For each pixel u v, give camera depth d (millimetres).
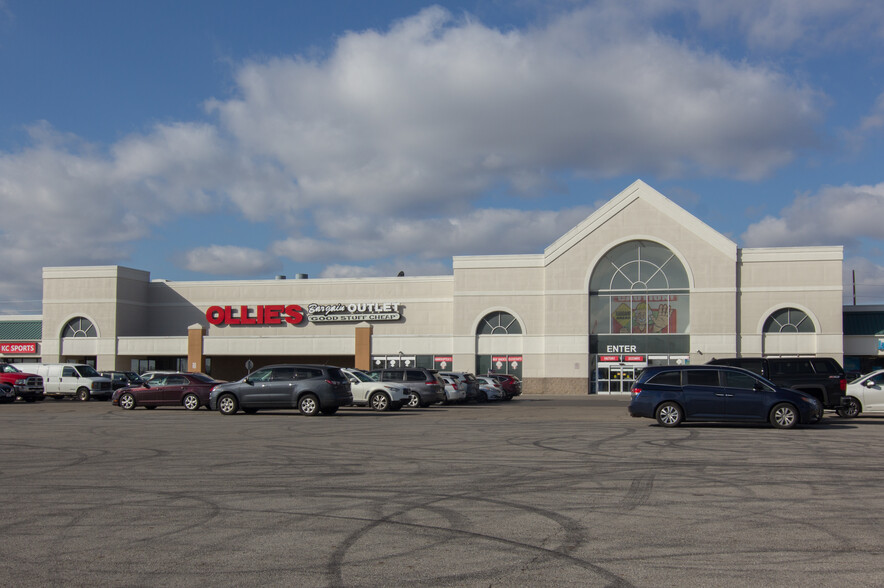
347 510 9750
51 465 13703
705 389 21797
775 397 21359
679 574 6973
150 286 61781
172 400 32344
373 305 57281
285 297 59094
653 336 50531
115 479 12133
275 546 7965
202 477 12336
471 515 9453
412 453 15445
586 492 10992
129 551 7781
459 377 38875
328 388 27453
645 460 14352
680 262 50156
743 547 7926
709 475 12523
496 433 19938
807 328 48469
